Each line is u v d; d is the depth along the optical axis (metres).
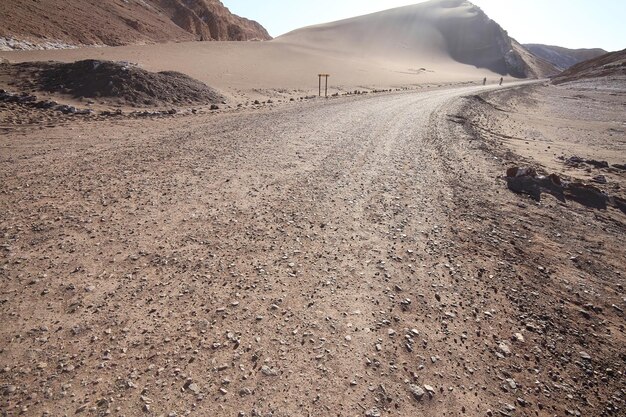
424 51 145.38
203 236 7.04
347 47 128.75
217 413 3.58
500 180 12.80
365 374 4.23
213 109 22.98
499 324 5.38
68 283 5.30
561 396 4.25
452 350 4.75
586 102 50.31
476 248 7.70
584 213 10.80
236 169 11.24
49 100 18.14
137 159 11.35
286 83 47.03
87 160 10.80
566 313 5.90
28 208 7.46
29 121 14.87
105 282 5.41
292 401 3.80
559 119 35.50
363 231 7.94
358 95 41.38
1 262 5.60
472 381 4.30
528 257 7.65
